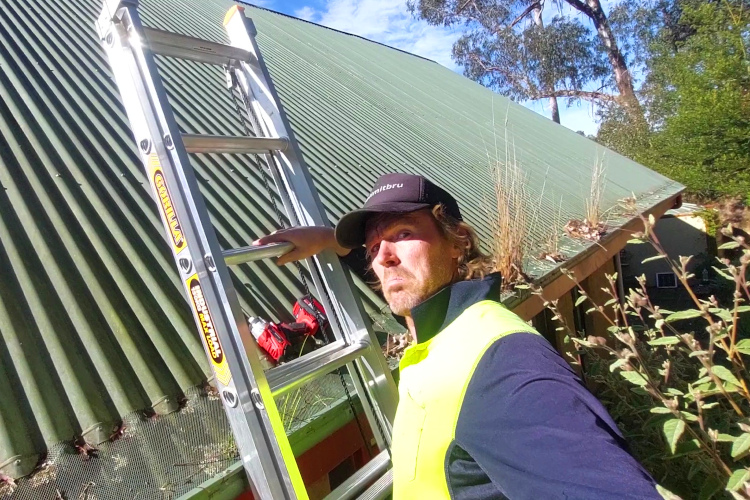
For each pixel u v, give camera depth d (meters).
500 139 8.04
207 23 6.49
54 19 4.10
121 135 3.18
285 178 2.21
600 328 6.71
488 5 26.22
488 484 1.24
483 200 5.25
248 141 1.99
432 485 1.34
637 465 1.00
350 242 1.91
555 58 25.50
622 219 5.99
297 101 5.62
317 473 2.05
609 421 1.09
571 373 1.17
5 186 2.50
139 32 1.69
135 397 1.81
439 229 1.70
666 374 2.32
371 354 2.05
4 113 2.95
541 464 1.03
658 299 14.61
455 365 1.31
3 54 3.45
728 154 15.72
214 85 4.45
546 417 1.07
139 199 2.74
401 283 1.67
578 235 5.08
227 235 2.86
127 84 1.74
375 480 1.93
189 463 1.65
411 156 5.63
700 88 16.19
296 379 1.74
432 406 1.33
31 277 2.10
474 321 1.40
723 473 2.32
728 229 2.49
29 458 1.55
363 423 2.28
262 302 2.52
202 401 1.89
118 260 2.33
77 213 2.50
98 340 1.95
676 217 16.28
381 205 1.65
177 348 2.05
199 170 3.31
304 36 8.73
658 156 17.64
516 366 1.20
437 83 10.31
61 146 2.88
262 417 1.52
